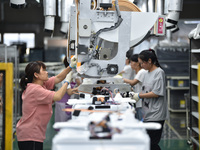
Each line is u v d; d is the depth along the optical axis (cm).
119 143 159
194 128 479
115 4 294
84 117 207
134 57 473
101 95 314
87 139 159
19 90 613
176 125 644
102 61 300
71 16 316
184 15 1061
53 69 849
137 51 873
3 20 1120
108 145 159
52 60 987
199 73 241
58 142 159
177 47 790
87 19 287
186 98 515
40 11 1119
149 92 362
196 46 483
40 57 920
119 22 297
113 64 298
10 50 540
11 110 263
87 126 176
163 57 789
